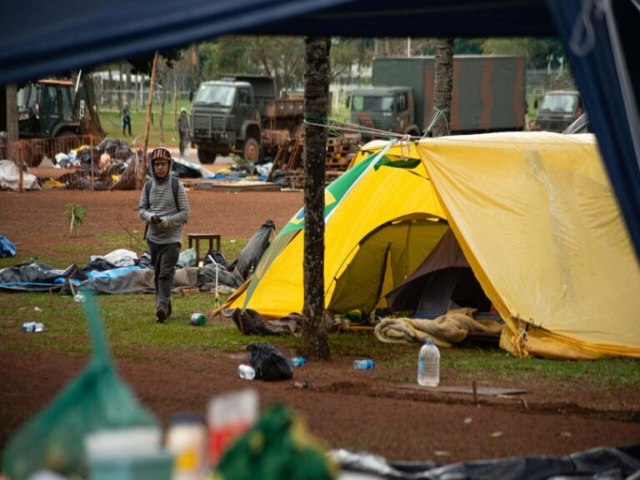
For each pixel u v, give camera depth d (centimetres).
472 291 4728
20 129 15738
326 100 4034
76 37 2161
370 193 4944
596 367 3991
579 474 2517
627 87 2209
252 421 1780
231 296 5012
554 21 2238
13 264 6475
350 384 3569
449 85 6228
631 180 2225
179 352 4091
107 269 6012
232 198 11312
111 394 1734
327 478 1602
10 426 2892
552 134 4878
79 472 1680
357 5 2884
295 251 4772
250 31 3114
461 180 4491
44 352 4003
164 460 1580
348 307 5019
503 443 2870
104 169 12512
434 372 3622
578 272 4391
